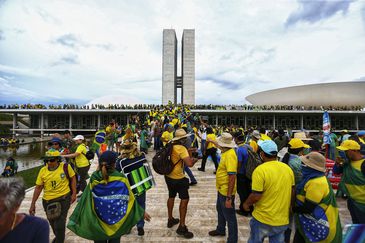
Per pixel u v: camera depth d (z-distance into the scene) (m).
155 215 4.52
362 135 5.71
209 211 4.71
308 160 2.36
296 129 44.66
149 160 10.02
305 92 62.00
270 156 2.44
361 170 2.87
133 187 3.18
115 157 2.44
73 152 5.32
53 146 3.86
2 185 1.30
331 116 44.31
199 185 6.51
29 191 6.50
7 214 1.30
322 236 2.24
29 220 1.43
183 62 62.03
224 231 3.65
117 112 42.56
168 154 3.52
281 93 65.75
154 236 3.67
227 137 3.17
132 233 3.77
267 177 2.33
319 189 2.25
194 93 61.38
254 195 2.35
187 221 4.25
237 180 4.16
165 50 61.28
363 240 2.03
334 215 2.26
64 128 45.22
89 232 2.29
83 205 2.38
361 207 2.89
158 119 13.90
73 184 3.30
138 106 42.81
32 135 43.75
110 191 2.36
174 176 3.60
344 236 2.11
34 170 11.35
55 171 3.16
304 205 2.31
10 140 28.05
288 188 2.35
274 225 2.29
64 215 3.17
